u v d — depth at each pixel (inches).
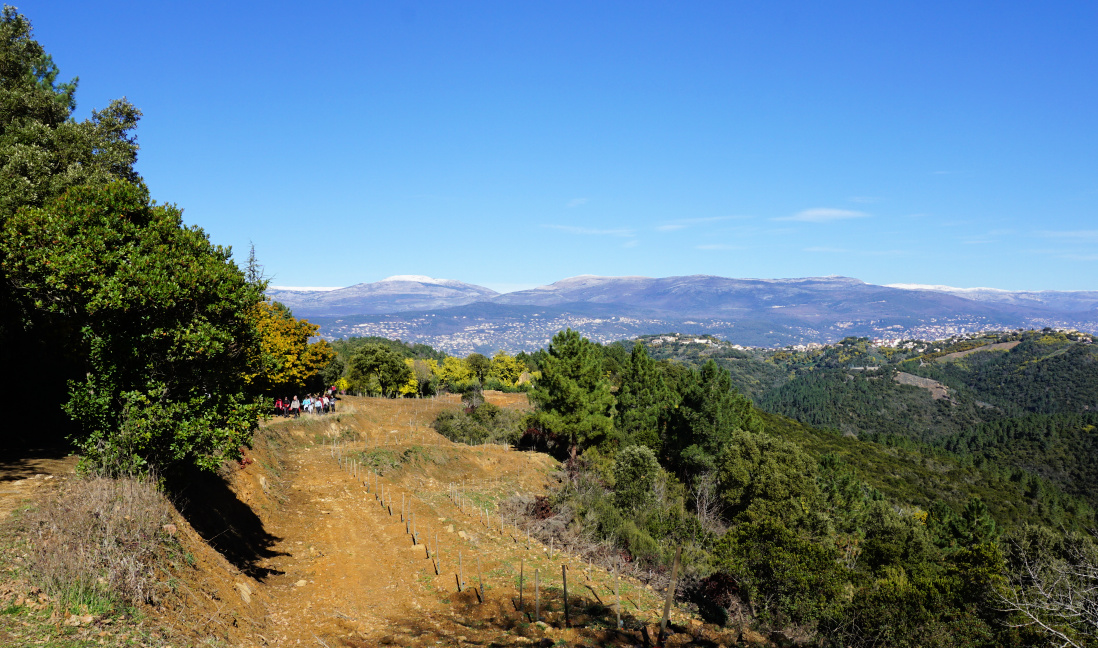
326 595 698.2
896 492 3841.0
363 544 884.6
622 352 4392.2
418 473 1387.8
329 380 2394.2
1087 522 3988.7
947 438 7716.5
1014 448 6781.5
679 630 759.1
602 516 1188.5
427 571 824.3
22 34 1019.3
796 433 5290.4
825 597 870.4
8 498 499.2
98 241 556.1
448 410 2289.6
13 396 800.9
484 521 1108.5
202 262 611.8
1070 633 626.8
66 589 391.5
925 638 794.8
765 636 833.5
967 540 2010.3
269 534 861.2
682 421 2106.3
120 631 384.2
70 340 604.1
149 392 572.7
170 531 543.8
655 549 1106.1
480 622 678.5
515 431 2086.6
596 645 629.0
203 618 472.4
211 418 611.2
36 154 834.2
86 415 565.6
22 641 339.3
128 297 547.5
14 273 577.6
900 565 1225.4
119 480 547.5
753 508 1542.8
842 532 1850.4
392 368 2709.2
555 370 1905.8
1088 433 6678.2
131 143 1098.1
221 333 608.1
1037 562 1014.4
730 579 924.0
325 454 1393.9
